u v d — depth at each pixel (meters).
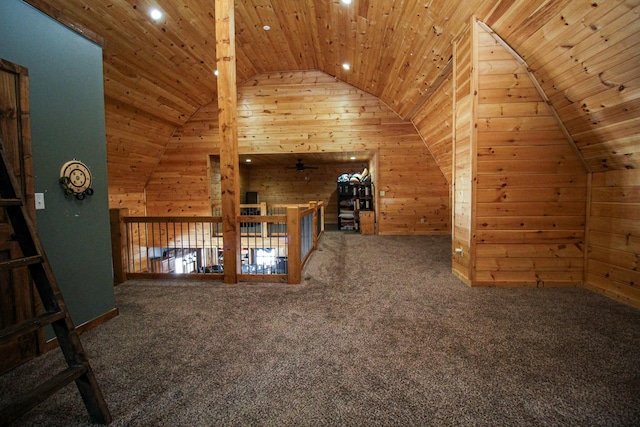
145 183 7.26
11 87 1.75
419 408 1.38
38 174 1.92
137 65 4.68
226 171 3.30
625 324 2.20
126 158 6.36
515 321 2.28
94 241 2.31
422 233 7.16
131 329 2.22
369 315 2.43
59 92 2.05
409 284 3.25
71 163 2.11
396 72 5.04
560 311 2.46
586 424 1.28
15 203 1.28
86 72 2.25
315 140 6.93
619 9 1.91
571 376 1.60
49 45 1.98
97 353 1.88
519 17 2.55
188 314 2.49
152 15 3.94
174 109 6.33
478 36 2.95
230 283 3.33
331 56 5.62
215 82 6.12
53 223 2.02
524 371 1.65
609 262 2.78
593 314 2.39
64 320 1.29
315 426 1.28
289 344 1.97
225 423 1.30
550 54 2.55
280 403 1.42
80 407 1.42
